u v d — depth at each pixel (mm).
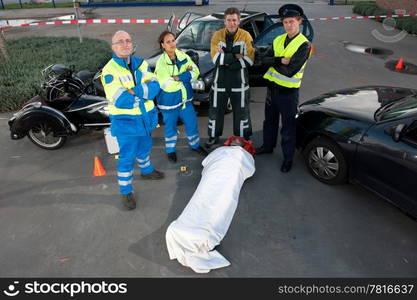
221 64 4168
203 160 4516
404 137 3279
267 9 18797
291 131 4230
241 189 4129
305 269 3082
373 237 3426
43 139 5160
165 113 4352
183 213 3309
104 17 17328
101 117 5004
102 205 3934
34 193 4164
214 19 6797
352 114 3867
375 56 9867
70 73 5551
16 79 7105
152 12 18766
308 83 7652
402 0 16219
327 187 4164
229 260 3174
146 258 3219
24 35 13430
